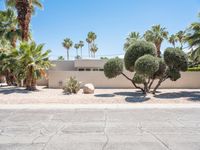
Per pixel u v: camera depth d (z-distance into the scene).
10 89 22.75
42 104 15.26
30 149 6.52
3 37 28.78
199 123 9.68
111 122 9.91
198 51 22.09
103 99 16.91
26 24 23.83
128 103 15.50
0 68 26.22
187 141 7.15
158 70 19.69
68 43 81.38
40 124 9.64
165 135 7.85
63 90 22.27
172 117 10.95
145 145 6.77
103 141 7.20
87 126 9.22
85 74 25.86
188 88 25.30
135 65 17.83
